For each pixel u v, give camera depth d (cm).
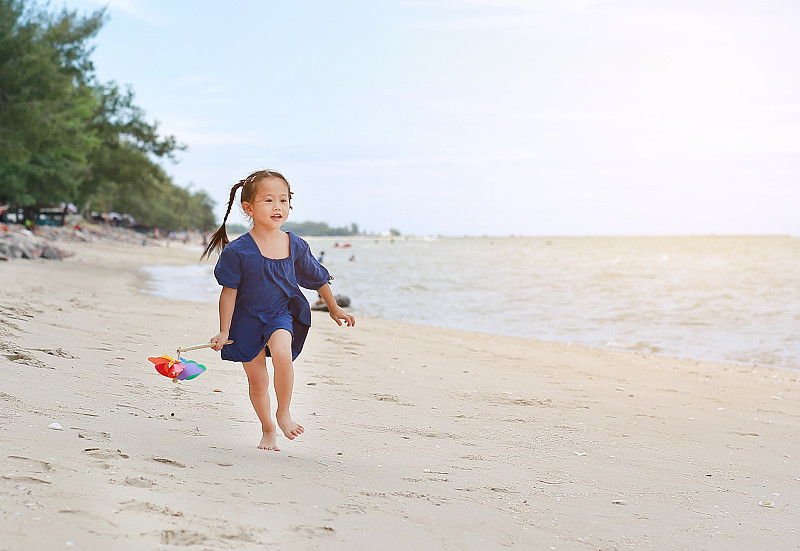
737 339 1580
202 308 1381
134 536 239
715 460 529
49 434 364
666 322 1905
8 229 3591
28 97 3375
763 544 349
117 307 1224
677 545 335
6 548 215
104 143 6316
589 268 5872
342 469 393
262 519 279
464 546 293
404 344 1102
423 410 621
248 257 410
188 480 316
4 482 271
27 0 3441
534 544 310
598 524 354
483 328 1719
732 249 15738
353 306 2233
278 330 414
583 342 1500
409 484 381
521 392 759
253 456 390
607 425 626
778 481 478
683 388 900
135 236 8694
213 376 652
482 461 464
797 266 6556
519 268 5766
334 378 744
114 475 303
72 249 4178
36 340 675
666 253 12150
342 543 269
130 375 599
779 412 765
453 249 14812
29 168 4684
